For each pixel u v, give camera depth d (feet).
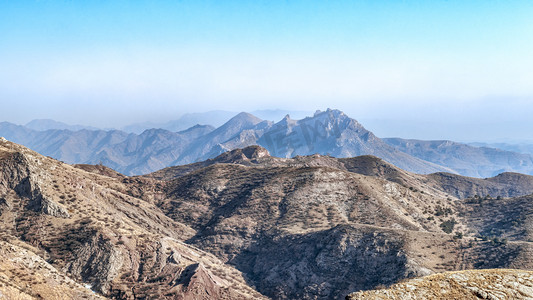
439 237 508.12
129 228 503.20
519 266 428.15
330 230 551.18
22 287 293.43
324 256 513.86
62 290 324.60
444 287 103.14
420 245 488.85
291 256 544.62
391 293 102.47
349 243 515.91
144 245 474.08
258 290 505.66
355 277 476.95
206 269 456.04
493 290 100.53
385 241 498.69
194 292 412.16
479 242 494.18
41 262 344.28
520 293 99.09
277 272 524.93
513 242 479.41
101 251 436.76
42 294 301.02
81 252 434.71
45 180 512.63
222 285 450.71
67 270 417.08
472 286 102.53
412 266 448.24
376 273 469.98
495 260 452.76
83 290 345.31
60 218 474.08
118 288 408.05
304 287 487.61
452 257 472.85
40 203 480.23
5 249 326.65
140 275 436.35
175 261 463.42
